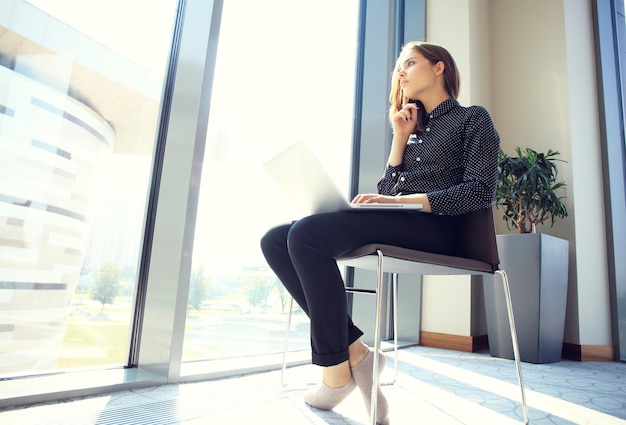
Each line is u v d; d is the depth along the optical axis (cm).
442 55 122
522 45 300
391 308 260
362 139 257
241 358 165
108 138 139
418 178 115
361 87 263
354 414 109
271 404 115
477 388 151
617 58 284
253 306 174
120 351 137
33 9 123
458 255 111
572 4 283
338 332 95
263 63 189
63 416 96
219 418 102
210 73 149
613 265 253
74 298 129
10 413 96
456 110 116
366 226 97
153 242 143
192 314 153
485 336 265
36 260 121
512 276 225
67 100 129
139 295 141
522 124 290
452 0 296
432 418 112
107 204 138
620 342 244
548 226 262
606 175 263
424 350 242
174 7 161
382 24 266
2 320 114
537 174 234
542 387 158
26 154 120
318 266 94
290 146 87
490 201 104
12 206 117
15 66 119
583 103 271
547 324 219
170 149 147
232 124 172
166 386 127
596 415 123
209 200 161
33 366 119
